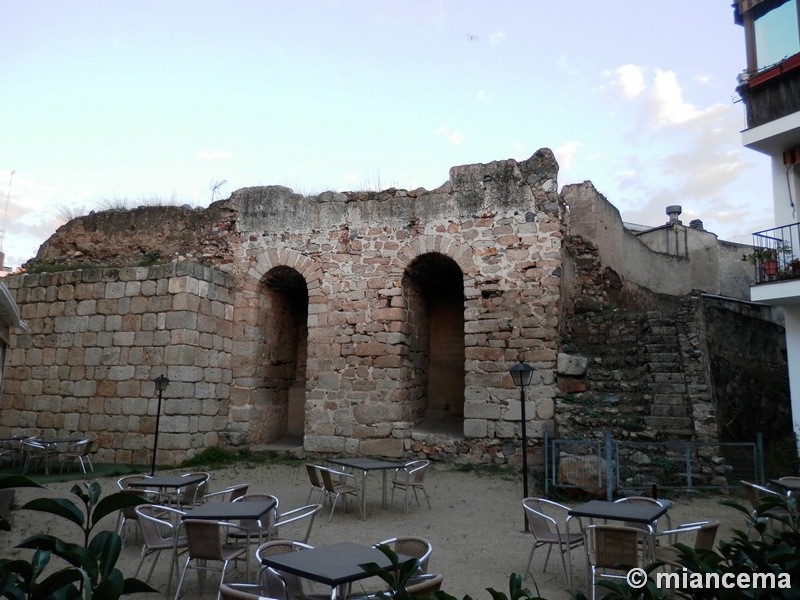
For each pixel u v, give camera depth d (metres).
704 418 9.75
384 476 8.41
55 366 12.71
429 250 12.53
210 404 12.47
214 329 12.73
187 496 7.66
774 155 11.37
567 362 11.16
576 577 5.73
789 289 9.99
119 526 6.75
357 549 4.21
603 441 9.77
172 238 14.43
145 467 11.28
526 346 11.43
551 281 11.55
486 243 12.16
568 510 5.45
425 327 14.15
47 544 2.71
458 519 7.88
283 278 14.06
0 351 8.80
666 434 9.70
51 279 13.12
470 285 12.07
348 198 13.35
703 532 4.81
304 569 3.67
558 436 10.49
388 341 12.43
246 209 14.02
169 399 11.66
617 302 15.23
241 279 13.63
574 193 14.95
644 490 8.68
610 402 10.69
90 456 11.89
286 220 13.66
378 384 12.31
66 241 15.15
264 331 13.80
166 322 11.96
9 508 8.03
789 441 10.51
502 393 11.38
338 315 12.87
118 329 12.30
